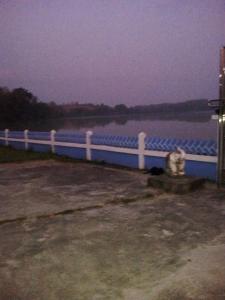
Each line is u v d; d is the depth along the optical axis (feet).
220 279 11.26
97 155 40.73
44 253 13.83
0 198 23.44
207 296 10.30
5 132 62.64
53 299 10.44
